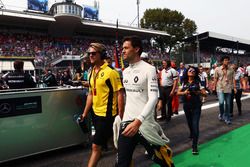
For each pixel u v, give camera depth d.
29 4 38.16
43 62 25.64
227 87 6.67
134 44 2.54
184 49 46.19
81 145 4.92
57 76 16.92
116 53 8.48
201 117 7.64
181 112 8.48
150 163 4.02
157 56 33.47
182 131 6.00
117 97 3.20
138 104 2.51
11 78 4.62
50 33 35.97
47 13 39.59
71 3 38.47
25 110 4.05
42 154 4.51
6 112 3.86
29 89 4.50
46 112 4.30
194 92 4.48
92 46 3.24
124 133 2.29
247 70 15.88
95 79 3.23
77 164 4.04
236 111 8.62
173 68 7.56
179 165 3.92
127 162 2.47
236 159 4.11
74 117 4.66
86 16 44.38
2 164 4.04
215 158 4.18
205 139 5.32
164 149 2.63
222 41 39.31
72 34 37.97
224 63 6.63
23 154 4.04
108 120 3.15
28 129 4.09
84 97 4.79
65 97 4.56
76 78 10.14
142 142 2.56
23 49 28.58
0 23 32.16
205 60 25.69
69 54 30.31
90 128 4.91
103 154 4.45
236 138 5.30
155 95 2.41
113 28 39.50
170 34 51.62
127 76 2.61
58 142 4.45
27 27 34.44
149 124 2.54
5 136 3.86
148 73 2.46
